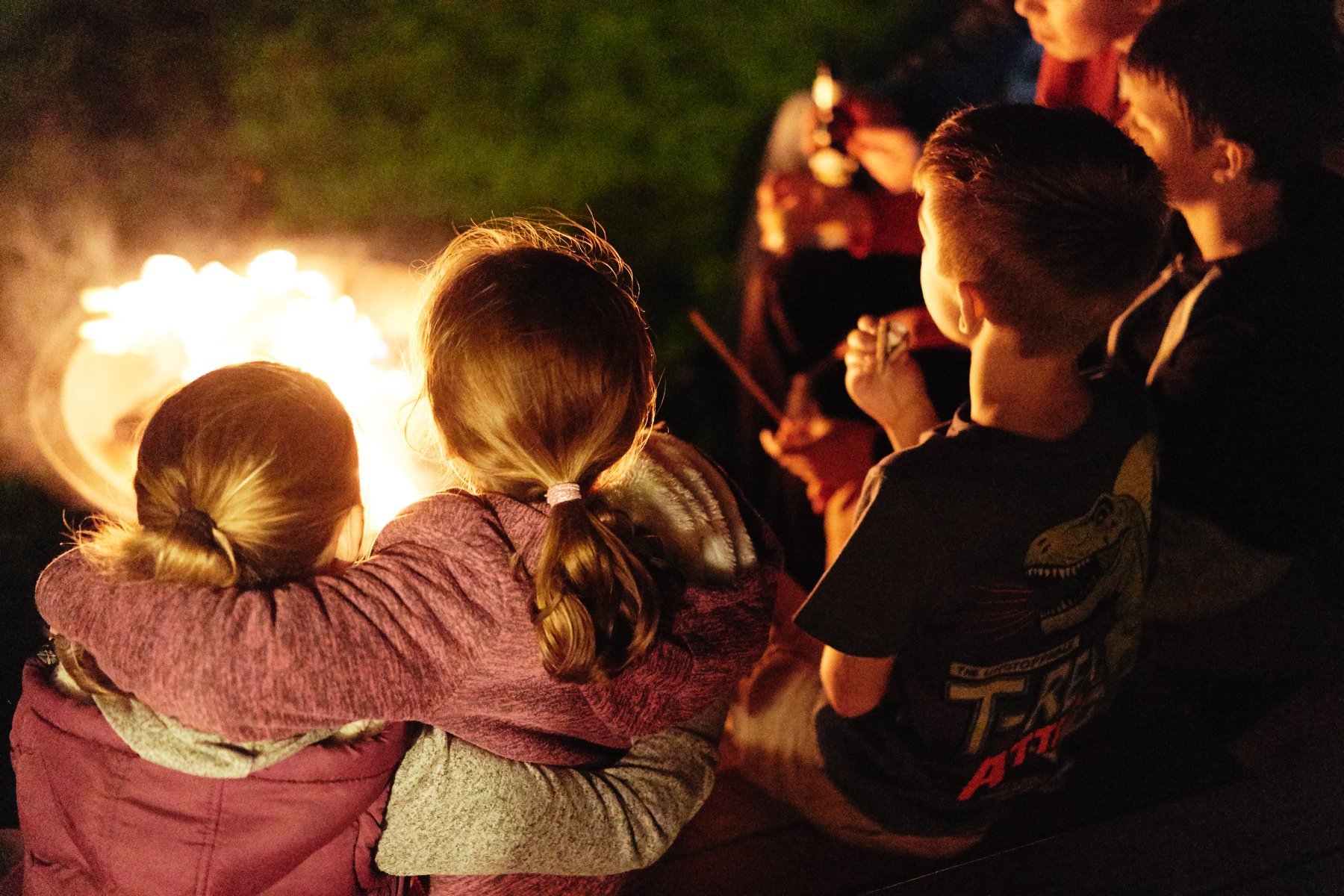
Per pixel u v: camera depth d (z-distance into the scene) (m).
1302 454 1.69
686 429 3.07
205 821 1.01
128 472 2.47
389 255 3.42
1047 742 1.51
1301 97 1.60
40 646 2.36
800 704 1.76
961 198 1.20
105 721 1.02
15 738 1.08
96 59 3.90
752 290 2.67
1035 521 1.29
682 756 1.22
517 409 0.98
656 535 1.12
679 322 3.34
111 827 1.02
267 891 1.07
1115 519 1.36
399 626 0.97
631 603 1.00
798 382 2.36
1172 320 1.76
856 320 2.58
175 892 1.02
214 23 4.10
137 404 2.57
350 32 4.12
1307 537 1.76
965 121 1.23
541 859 1.13
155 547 0.96
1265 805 1.80
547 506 1.02
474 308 0.98
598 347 0.99
